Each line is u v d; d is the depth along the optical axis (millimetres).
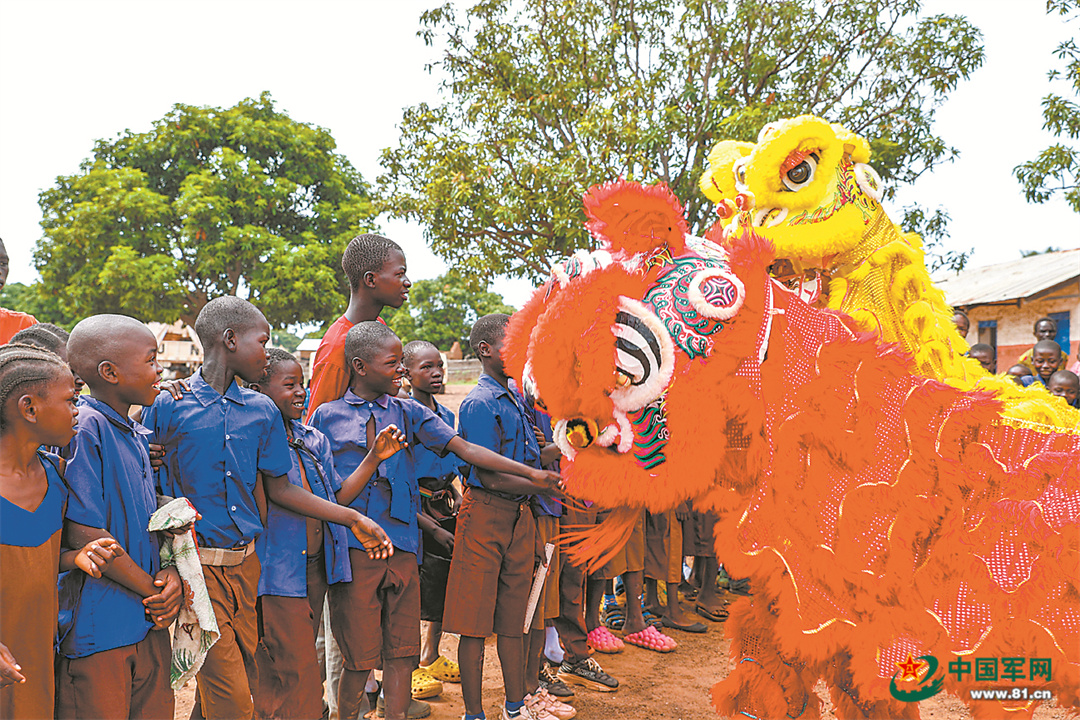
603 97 13875
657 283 2184
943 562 2182
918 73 12750
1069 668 2152
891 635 2125
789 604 2139
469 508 3623
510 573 3629
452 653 4906
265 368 3162
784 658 2289
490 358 3826
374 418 3480
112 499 2445
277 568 3096
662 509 2158
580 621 4500
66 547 2371
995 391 2807
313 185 33344
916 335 3154
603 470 2164
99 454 2441
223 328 2953
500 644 3648
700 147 12648
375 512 3375
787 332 2209
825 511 2160
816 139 3068
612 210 2215
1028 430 2283
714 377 2137
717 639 5363
